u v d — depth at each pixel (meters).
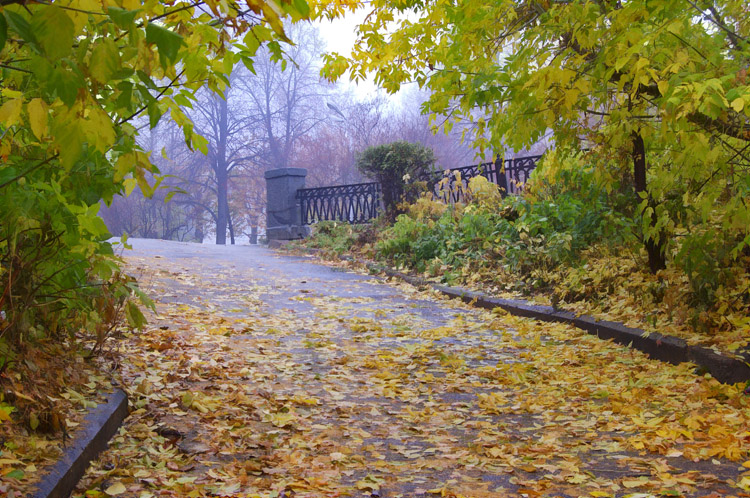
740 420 4.23
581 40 5.64
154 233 50.09
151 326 6.66
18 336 3.49
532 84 5.69
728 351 5.58
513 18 7.09
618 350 6.65
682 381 5.39
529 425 4.60
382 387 5.49
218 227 51.75
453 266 11.77
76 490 3.01
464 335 7.75
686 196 6.60
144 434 3.88
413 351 6.81
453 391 5.53
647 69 4.91
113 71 1.88
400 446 4.15
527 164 15.32
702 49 5.63
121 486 3.09
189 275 10.91
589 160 8.45
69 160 1.85
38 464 2.91
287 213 19.56
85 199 3.69
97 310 4.37
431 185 17.19
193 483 3.31
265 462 3.68
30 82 2.82
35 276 3.69
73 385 3.95
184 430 4.08
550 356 6.55
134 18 1.76
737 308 6.44
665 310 7.00
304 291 10.45
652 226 7.65
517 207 11.52
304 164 52.31
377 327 7.93
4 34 1.57
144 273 10.39
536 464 3.75
